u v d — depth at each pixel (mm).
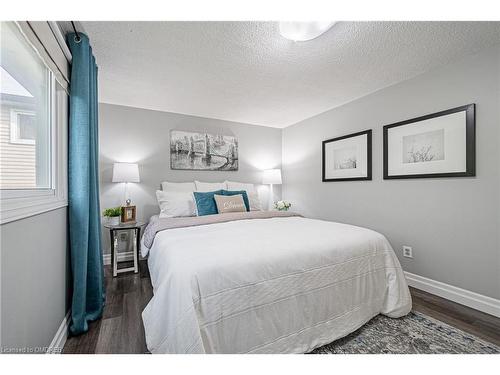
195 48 1833
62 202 1402
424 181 2266
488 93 1847
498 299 1794
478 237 1905
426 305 1949
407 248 2400
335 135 3275
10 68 1023
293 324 1302
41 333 1103
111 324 1647
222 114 3561
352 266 1583
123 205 3129
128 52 1880
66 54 1447
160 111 3381
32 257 1019
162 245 1669
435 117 2158
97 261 1738
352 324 1517
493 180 1827
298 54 1928
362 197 2896
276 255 1349
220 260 1223
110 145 3068
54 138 1388
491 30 1625
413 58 1998
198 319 1050
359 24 1565
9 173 1000
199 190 3268
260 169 4199
